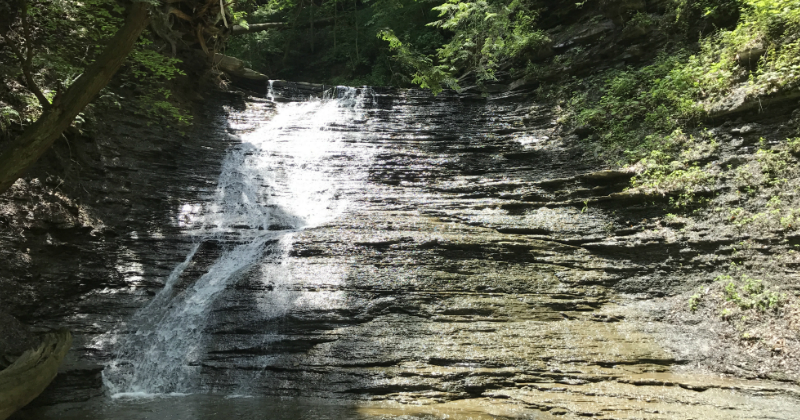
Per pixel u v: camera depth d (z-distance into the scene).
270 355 8.19
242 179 13.52
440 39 23.47
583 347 8.28
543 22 19.06
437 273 10.06
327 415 6.46
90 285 9.34
